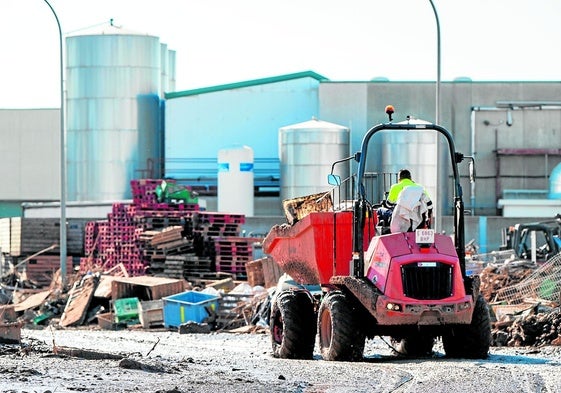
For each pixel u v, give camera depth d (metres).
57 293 59.38
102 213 85.88
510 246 63.00
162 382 20.91
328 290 27.44
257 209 100.06
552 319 33.38
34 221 74.81
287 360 27.16
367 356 28.70
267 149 103.88
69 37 101.69
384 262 25.48
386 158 90.75
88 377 21.61
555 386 20.05
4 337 32.97
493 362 25.23
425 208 26.12
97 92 101.06
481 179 98.38
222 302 49.41
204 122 103.88
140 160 101.88
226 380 21.38
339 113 97.38
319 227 27.34
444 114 98.12
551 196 94.38
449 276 25.41
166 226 67.38
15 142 115.31
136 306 52.53
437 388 19.89
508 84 98.56
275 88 103.75
